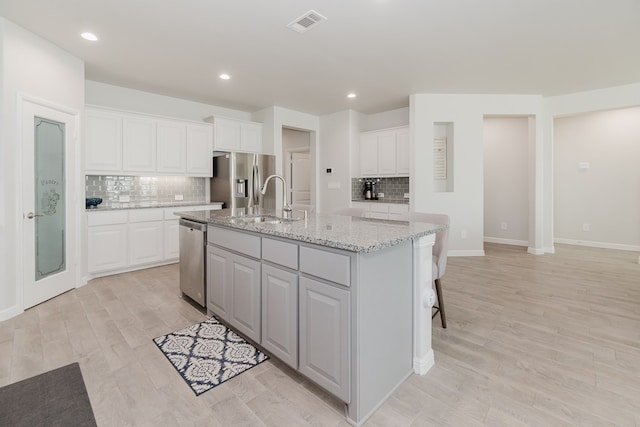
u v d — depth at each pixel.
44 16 2.58
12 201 2.64
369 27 2.82
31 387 1.71
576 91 4.66
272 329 1.89
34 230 2.86
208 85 4.32
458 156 4.86
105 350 2.10
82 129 3.45
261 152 5.57
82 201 3.45
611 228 5.46
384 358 1.62
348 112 5.64
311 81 4.20
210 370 1.89
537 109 4.88
